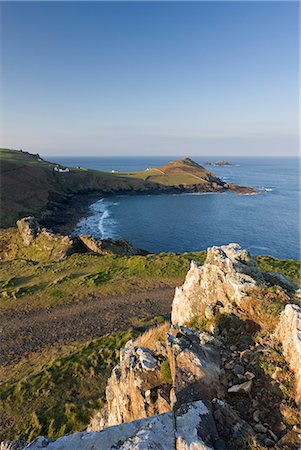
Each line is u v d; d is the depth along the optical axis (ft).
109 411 37.60
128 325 85.05
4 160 537.65
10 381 64.80
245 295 34.94
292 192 635.66
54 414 53.26
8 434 50.62
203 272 41.83
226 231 345.72
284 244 300.61
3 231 224.74
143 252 189.57
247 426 21.07
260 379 25.66
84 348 73.36
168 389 27.73
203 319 36.81
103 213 444.96
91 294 104.22
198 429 19.85
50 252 174.09
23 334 84.43
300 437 19.93
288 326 28.48
